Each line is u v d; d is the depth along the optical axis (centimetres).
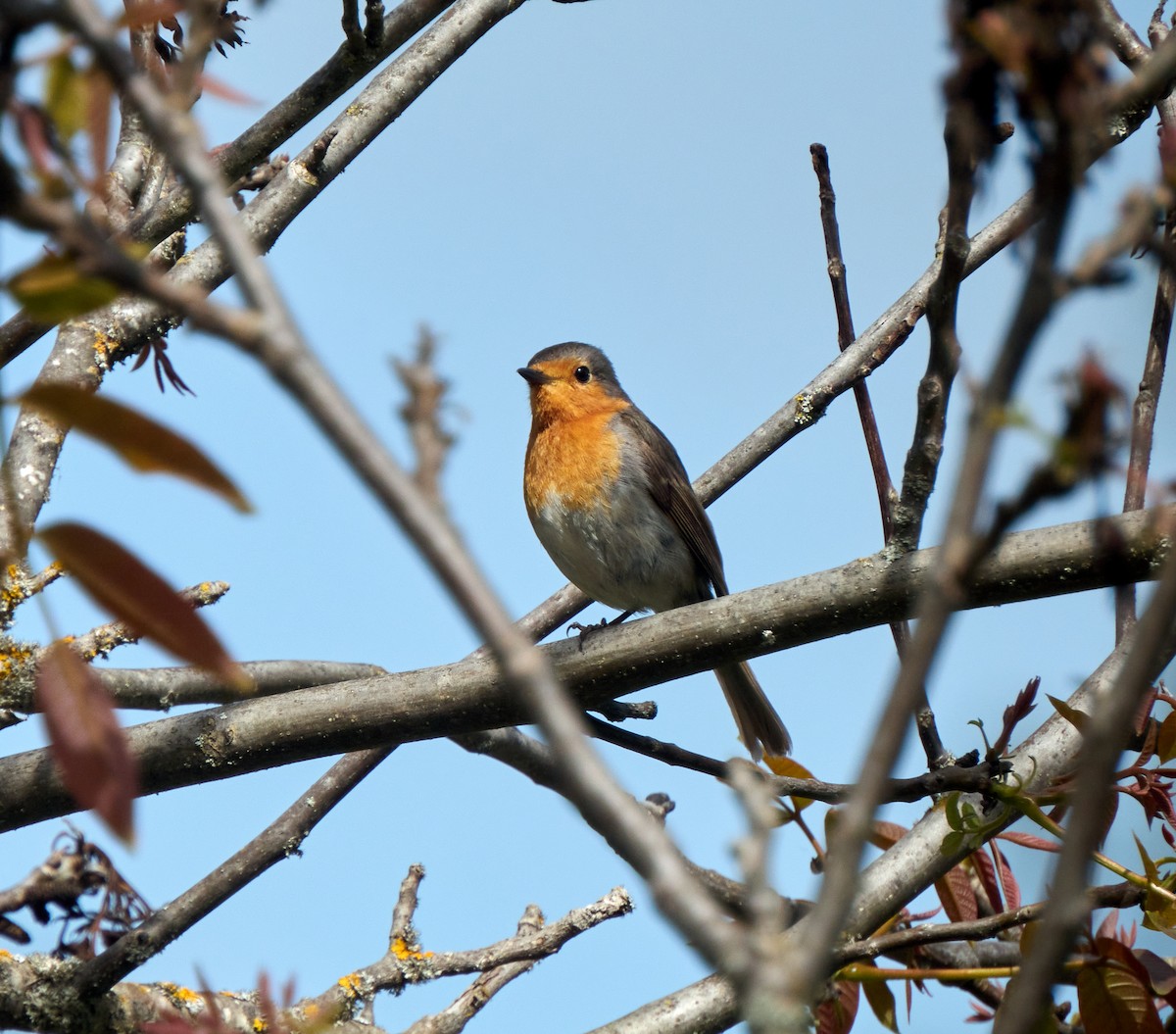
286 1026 579
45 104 359
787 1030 275
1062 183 294
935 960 945
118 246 335
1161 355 942
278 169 1123
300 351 309
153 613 400
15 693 848
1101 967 701
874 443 1038
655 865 295
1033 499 300
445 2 1011
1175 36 486
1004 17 304
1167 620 315
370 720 860
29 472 970
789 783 830
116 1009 870
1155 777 758
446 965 929
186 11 368
